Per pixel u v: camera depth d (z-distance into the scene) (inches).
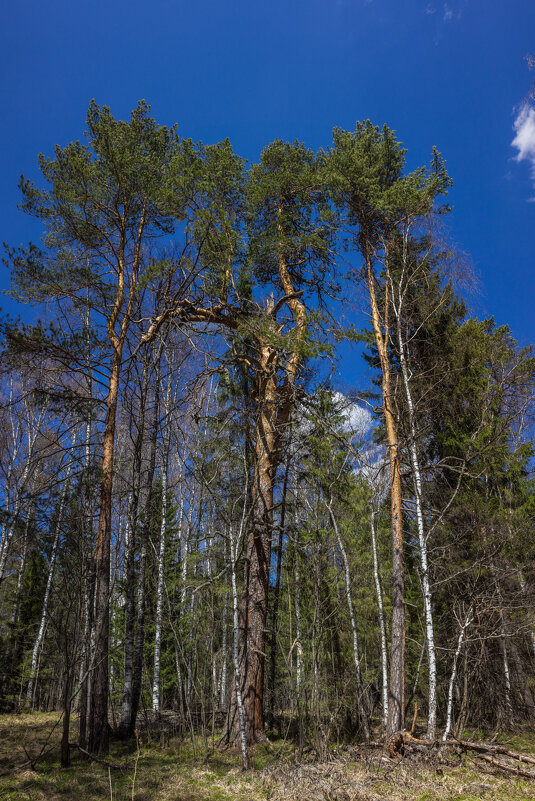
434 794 295.1
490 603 509.0
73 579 422.0
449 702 432.8
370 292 610.2
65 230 592.4
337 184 587.2
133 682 570.9
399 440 550.6
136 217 619.2
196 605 593.9
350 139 622.5
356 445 650.2
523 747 463.5
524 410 652.7
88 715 461.1
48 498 453.4
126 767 391.9
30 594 872.9
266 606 537.6
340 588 561.9
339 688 473.4
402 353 551.5
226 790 331.0
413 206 571.2
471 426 632.4
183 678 661.9
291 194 618.8
